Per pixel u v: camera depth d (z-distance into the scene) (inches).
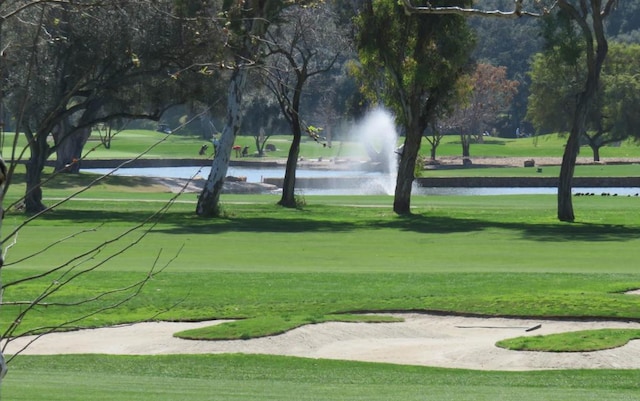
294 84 6190.9
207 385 1181.1
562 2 4296.3
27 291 2096.5
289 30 5319.9
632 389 1273.4
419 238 3540.8
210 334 1718.8
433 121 5088.6
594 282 2273.6
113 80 4224.9
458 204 5738.2
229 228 3905.0
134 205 5300.2
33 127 5039.4
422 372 1454.2
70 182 6801.2
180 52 3752.5
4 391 1024.2
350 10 5083.7
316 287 2220.7
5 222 3833.7
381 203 5802.2
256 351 1646.2
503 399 1075.3
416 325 1870.1
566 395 1138.7
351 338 1761.8
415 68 4687.5
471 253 3009.4
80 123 4709.6
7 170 535.2
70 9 705.0
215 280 2298.2
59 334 1743.4
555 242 3385.8
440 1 4645.7
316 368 1483.8
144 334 1763.0
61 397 981.8
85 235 3395.7
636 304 1967.3
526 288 2202.3
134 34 3698.3
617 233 3772.1
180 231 3718.0
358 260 2792.8
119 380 1210.0
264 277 2354.8
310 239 3464.6
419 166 5078.7
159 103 4771.2
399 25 4781.0
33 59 580.1
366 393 1132.5
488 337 1771.7
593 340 1646.2
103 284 2215.8
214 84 4697.3
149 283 2237.9
